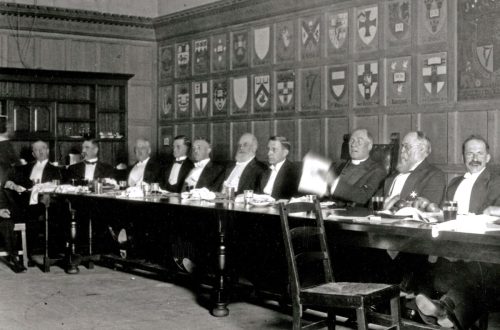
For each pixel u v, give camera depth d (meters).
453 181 5.45
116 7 10.71
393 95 7.37
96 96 10.36
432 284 4.07
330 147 8.12
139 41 10.93
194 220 5.38
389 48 7.38
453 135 6.79
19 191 7.72
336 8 7.97
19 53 9.83
